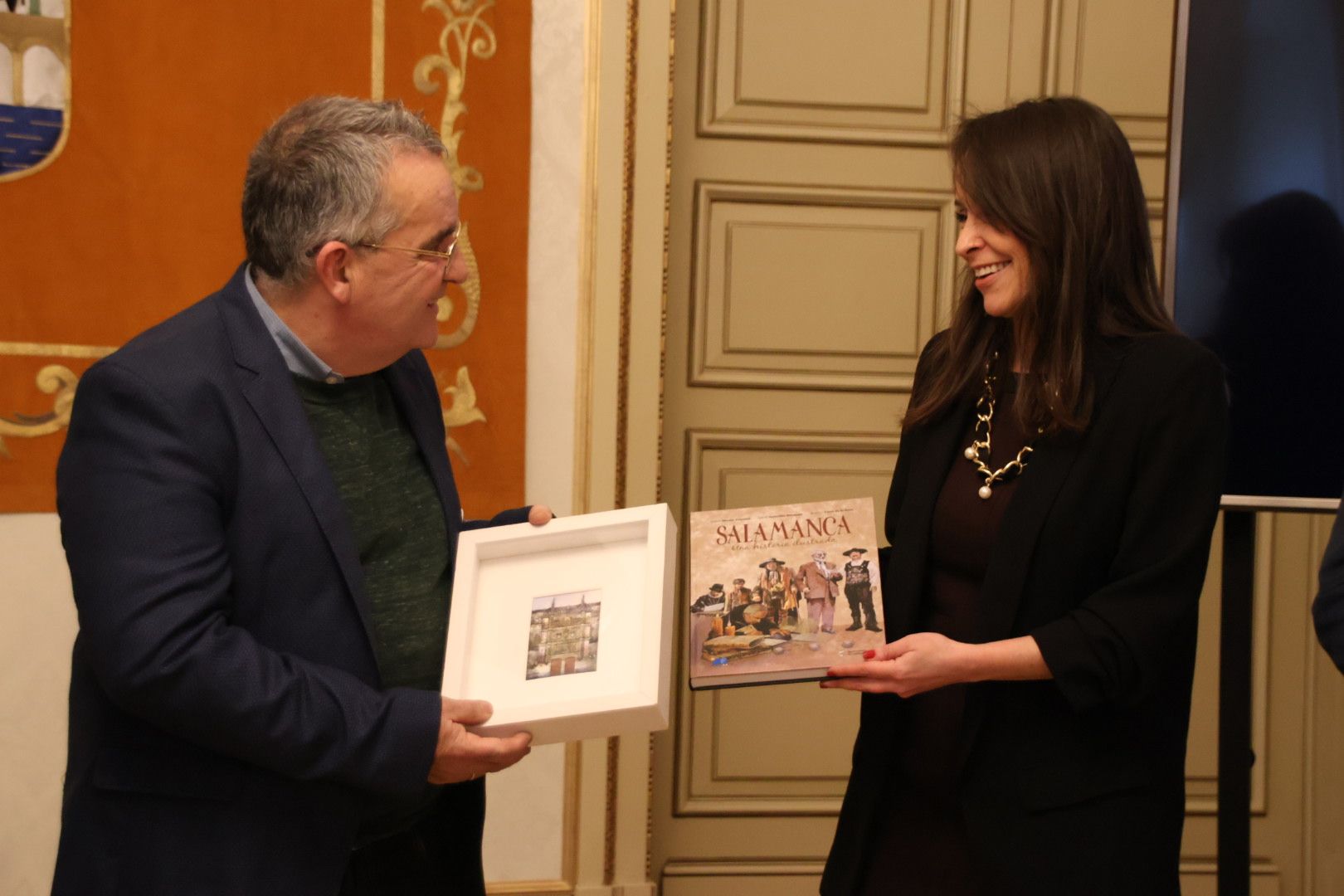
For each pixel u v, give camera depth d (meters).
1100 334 1.56
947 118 3.02
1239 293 2.09
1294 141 2.07
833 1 2.97
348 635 1.33
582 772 2.79
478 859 1.60
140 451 1.22
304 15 2.60
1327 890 3.10
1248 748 2.07
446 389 2.70
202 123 2.57
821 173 3.01
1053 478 1.53
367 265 1.31
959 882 1.59
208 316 1.34
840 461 3.05
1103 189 1.55
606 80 2.71
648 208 2.76
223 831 1.25
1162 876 1.50
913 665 1.47
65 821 1.30
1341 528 1.31
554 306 2.75
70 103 2.51
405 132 1.35
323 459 1.34
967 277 1.72
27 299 2.51
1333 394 2.06
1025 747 1.52
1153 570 1.47
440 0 2.65
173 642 1.17
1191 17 2.09
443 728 1.27
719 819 3.05
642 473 2.80
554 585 1.45
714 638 1.56
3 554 2.54
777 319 3.02
